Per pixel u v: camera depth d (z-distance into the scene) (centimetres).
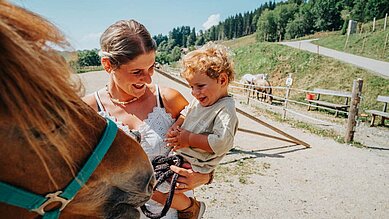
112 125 77
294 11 6038
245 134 716
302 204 397
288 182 458
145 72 123
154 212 133
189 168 135
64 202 70
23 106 55
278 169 506
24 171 61
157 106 141
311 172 500
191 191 149
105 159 74
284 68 1977
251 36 7012
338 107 1059
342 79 1502
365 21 4622
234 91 1700
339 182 468
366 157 589
